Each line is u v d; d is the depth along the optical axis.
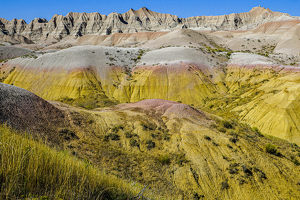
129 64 102.31
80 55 98.19
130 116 33.97
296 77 56.06
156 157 25.47
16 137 5.32
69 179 4.39
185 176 23.02
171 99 83.00
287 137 41.06
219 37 189.25
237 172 24.91
